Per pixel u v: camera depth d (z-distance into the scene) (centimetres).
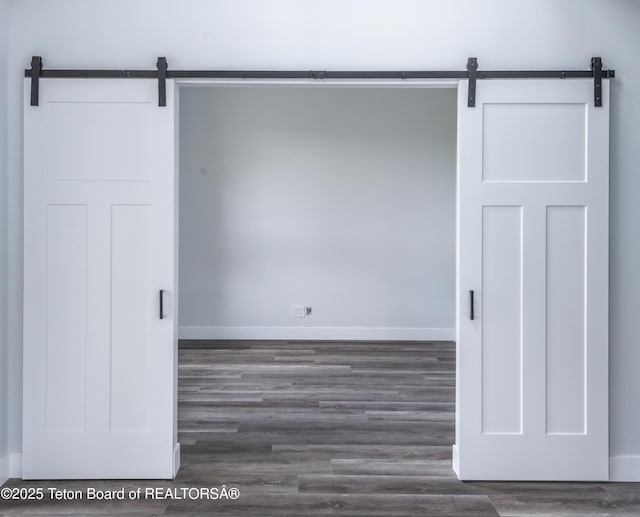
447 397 405
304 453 301
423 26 271
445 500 248
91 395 266
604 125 265
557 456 268
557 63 269
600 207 266
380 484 264
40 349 266
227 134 616
